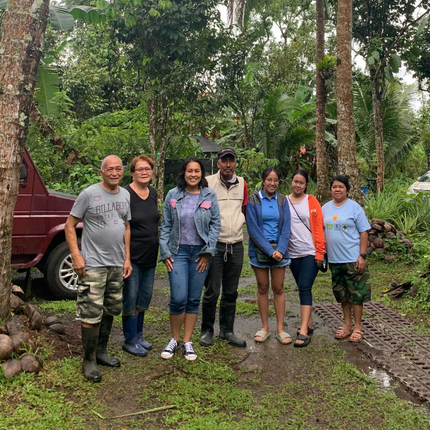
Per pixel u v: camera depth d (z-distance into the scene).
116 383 3.60
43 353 3.84
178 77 10.58
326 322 5.18
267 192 4.48
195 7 10.82
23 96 3.66
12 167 3.67
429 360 4.10
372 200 10.23
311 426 3.06
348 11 9.02
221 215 4.37
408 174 23.19
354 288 4.52
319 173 12.41
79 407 3.21
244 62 13.73
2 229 3.69
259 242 4.41
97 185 3.68
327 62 11.53
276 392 3.53
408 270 7.39
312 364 4.05
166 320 5.14
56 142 11.45
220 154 4.37
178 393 3.45
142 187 4.12
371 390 3.53
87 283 3.56
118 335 4.68
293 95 18.58
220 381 3.69
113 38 11.29
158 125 12.12
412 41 13.52
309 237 4.58
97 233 3.59
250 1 13.48
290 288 6.67
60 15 7.34
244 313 5.50
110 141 12.20
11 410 3.09
